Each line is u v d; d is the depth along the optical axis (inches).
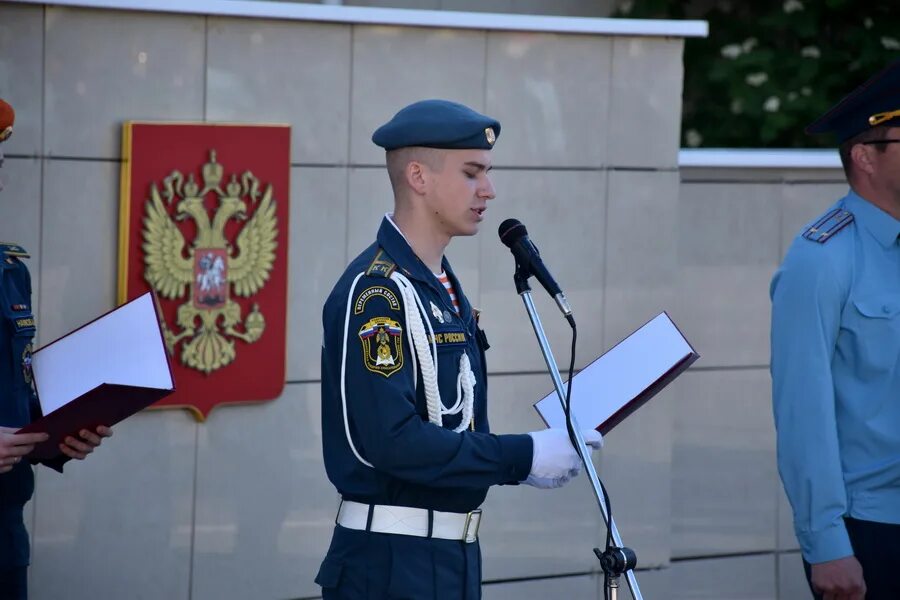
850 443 466.0
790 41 953.5
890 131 466.3
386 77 655.8
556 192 701.3
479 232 685.3
